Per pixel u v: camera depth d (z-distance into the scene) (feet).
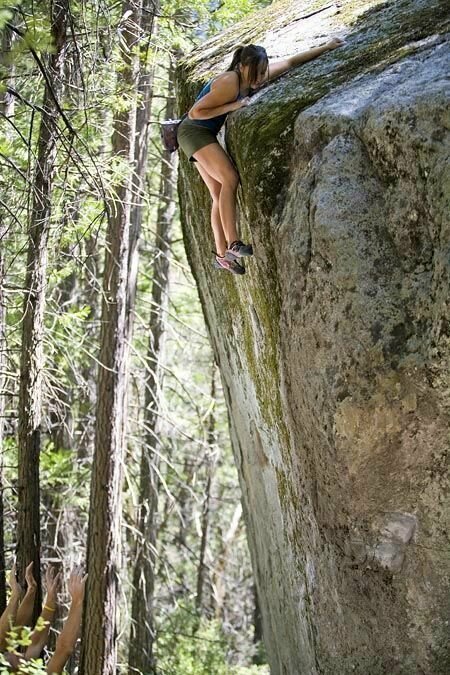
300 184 18.40
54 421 48.93
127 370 40.14
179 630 57.98
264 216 19.51
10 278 41.34
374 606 18.13
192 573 75.97
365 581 18.13
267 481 25.32
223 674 55.16
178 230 61.41
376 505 17.42
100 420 38.60
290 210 18.52
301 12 27.07
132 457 50.67
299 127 18.95
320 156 18.24
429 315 16.14
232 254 20.24
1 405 37.40
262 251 19.90
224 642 56.70
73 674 41.06
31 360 33.32
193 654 55.36
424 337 16.17
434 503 16.98
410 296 16.47
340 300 17.03
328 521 18.58
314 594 20.65
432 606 17.30
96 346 46.42
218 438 67.15
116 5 33.81
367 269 16.89
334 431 17.12
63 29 26.78
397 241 16.83
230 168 20.70
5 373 34.78
